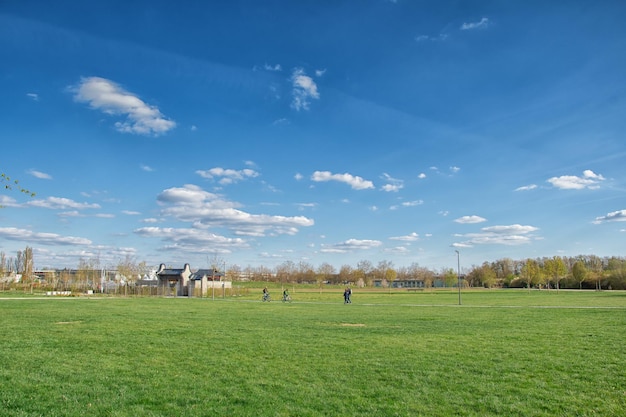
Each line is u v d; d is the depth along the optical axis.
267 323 38.19
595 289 164.62
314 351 23.72
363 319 43.03
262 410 13.66
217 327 34.38
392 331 32.78
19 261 162.00
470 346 25.72
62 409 13.45
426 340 28.06
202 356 21.97
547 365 20.38
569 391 16.05
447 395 15.52
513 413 13.70
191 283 132.75
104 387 15.98
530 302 79.00
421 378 17.83
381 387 16.41
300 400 14.73
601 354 23.20
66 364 19.64
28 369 18.48
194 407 13.88
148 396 14.95
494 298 98.06
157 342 26.16
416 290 171.12
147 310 53.25
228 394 15.35
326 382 17.11
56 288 134.50
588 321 41.19
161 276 137.38
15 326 33.50
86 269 142.25
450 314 50.19
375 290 169.25
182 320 39.91
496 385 16.83
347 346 25.44
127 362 20.31
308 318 43.94
